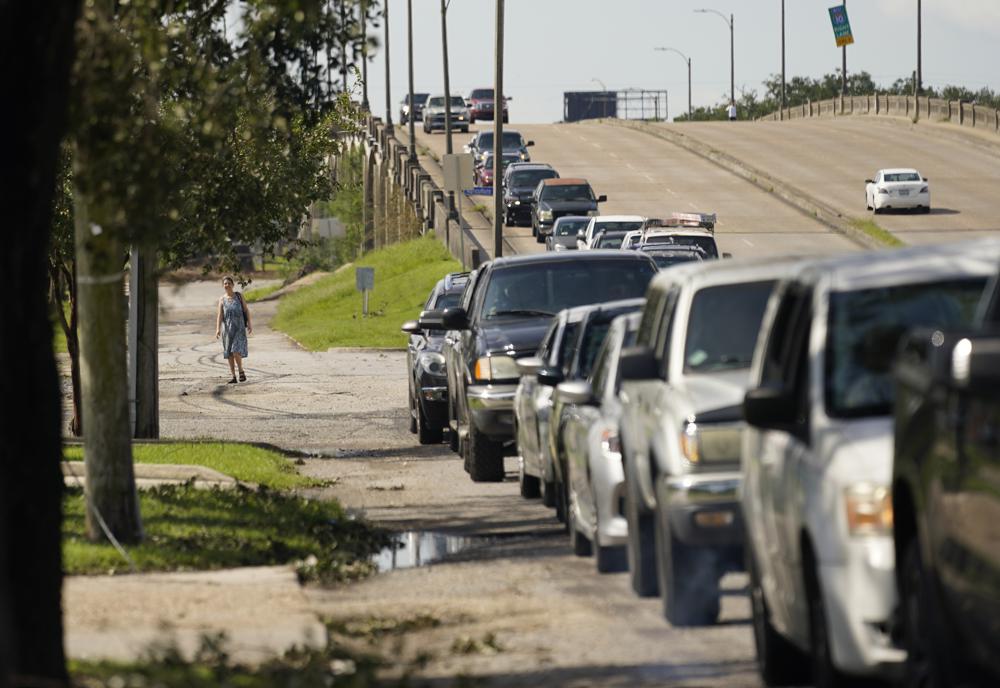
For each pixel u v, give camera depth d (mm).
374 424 99500
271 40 44906
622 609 38219
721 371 37562
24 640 24281
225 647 32594
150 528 49188
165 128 38062
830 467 25016
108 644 32531
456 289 93688
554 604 39344
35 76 23500
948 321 27062
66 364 148750
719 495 34531
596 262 68938
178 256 77062
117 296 46281
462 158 146250
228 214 67750
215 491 57406
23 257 23797
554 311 67875
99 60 34031
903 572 23203
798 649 29188
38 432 24297
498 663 32500
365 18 46688
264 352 167375
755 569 30047
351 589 42875
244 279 82000
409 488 66688
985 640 19688
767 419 26984
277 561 45656
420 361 86000
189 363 154000
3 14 23062
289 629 34406
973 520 19844
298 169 77375
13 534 24141
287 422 101062
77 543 46000
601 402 44656
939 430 21062
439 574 44969
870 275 28016
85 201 40125
